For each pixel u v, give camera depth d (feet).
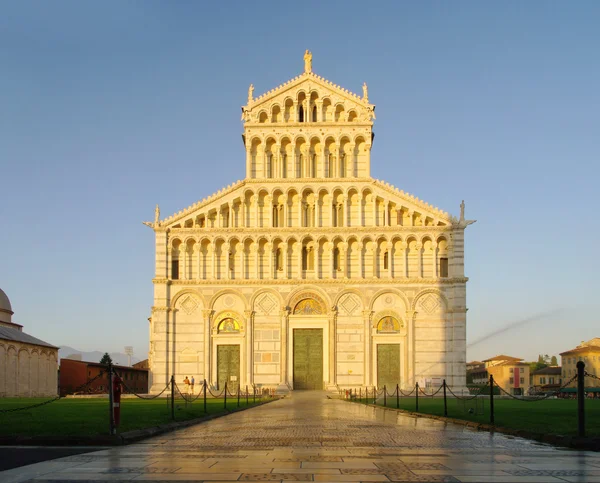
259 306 310.86
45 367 405.80
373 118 319.47
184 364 307.37
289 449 84.79
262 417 151.33
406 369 303.48
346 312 309.22
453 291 304.30
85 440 91.71
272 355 308.19
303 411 177.68
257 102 321.73
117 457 77.51
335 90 322.55
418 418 147.23
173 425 118.11
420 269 308.19
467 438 99.76
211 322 309.83
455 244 305.94
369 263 311.68
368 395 299.79
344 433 107.86
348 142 319.68
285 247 312.71
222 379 307.78
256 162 319.27
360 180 314.55
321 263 313.12
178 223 313.73
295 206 316.40
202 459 75.15
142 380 524.93
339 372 306.35
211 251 312.71
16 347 363.15
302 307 311.06
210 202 315.17
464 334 301.22
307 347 309.63
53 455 79.92
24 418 126.62
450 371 301.22
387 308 307.99
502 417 133.18
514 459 75.46
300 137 319.68
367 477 62.85
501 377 625.41
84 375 432.25
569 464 71.67
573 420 123.54
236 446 88.58
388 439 97.91
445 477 62.95
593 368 601.62
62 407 179.42
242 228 312.09
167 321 308.60
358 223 313.12
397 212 312.91
